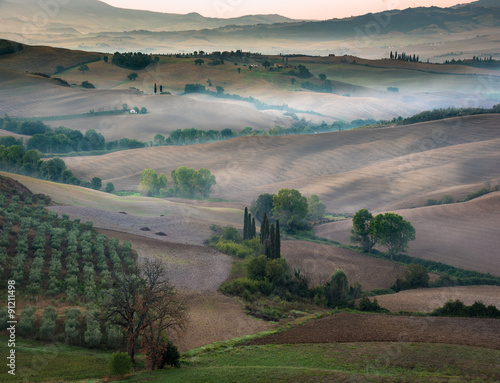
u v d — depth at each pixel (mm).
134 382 28844
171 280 60344
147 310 35125
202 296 55500
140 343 37438
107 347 37688
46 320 37250
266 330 45125
